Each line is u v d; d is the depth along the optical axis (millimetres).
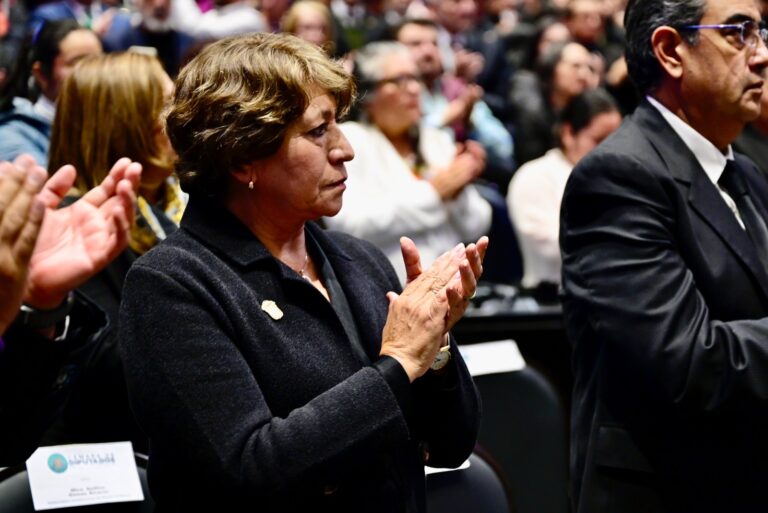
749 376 2521
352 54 5199
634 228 2635
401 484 2203
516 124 7133
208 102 2102
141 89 2998
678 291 2580
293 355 2107
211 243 2158
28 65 4391
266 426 2016
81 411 2816
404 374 2074
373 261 2414
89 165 3000
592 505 2744
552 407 3480
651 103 2828
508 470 3430
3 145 3955
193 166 2158
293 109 2102
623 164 2680
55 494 2527
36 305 1910
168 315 2043
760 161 3887
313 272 2305
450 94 7430
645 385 2615
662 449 2666
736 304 2635
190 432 1999
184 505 2121
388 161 4734
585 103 5289
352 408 2025
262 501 1996
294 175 2131
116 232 1909
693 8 2736
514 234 5633
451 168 4746
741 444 2625
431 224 4664
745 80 2721
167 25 6699
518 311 4254
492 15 10258
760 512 2641
